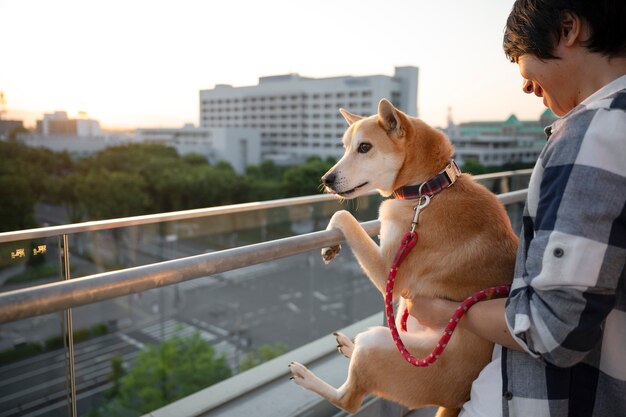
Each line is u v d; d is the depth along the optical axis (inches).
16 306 29.6
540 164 34.9
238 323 876.0
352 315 281.6
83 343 122.3
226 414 80.8
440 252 61.7
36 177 1771.7
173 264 39.7
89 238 84.7
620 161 29.3
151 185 2106.3
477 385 41.0
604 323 33.1
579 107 33.4
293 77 3740.2
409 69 3346.5
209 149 3041.3
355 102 3371.1
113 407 101.2
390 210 70.9
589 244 28.5
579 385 34.1
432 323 48.0
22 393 69.0
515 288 34.7
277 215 121.0
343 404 65.4
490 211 64.0
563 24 34.6
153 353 536.7
